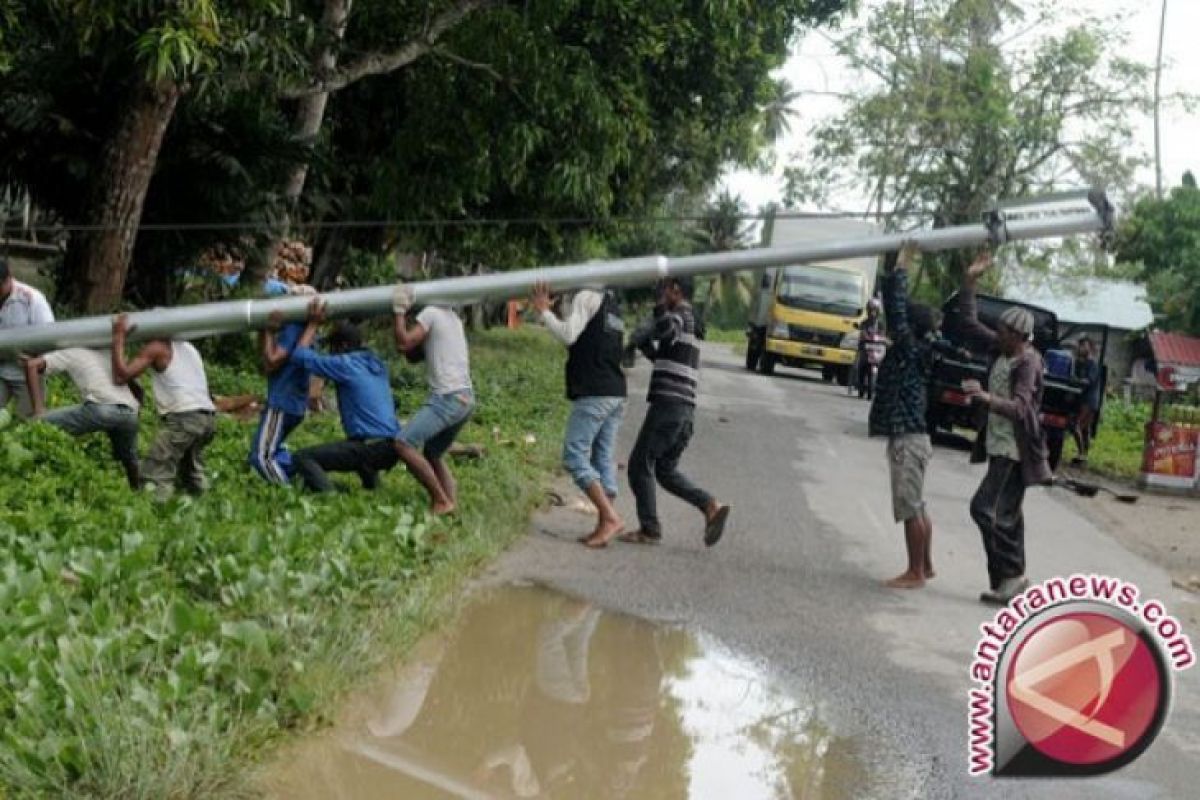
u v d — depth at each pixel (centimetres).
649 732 588
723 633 745
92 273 1295
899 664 716
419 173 1869
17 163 1382
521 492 1036
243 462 973
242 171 1416
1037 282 3600
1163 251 3388
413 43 1466
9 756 425
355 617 644
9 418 829
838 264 3112
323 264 2142
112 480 828
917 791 540
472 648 675
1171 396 2838
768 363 3148
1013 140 3347
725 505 942
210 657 528
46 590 581
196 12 959
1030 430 851
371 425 892
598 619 749
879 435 892
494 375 1969
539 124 1738
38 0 1085
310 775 489
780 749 579
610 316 911
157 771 437
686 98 2038
